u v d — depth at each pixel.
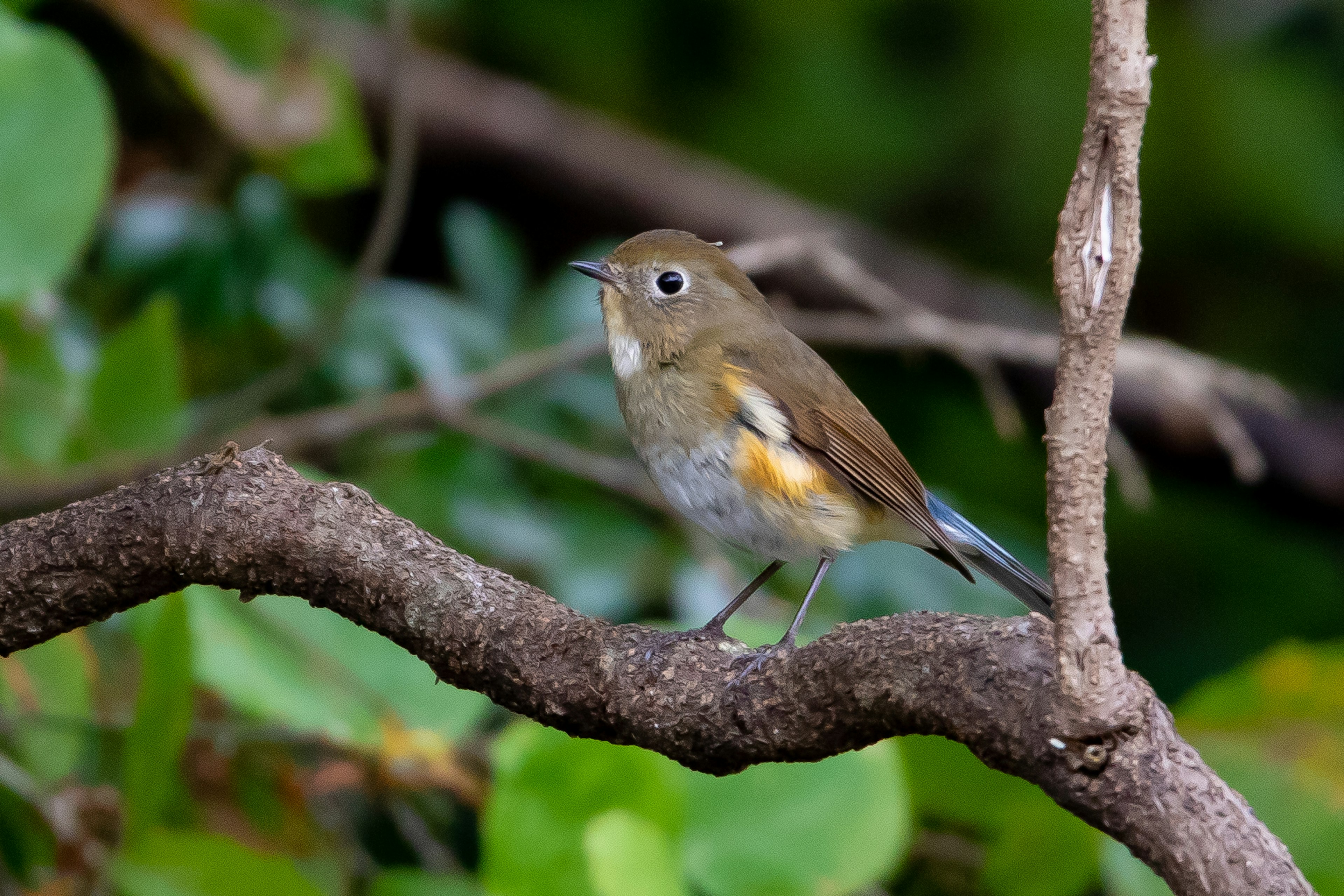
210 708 8.84
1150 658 12.67
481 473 10.61
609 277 8.41
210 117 11.02
